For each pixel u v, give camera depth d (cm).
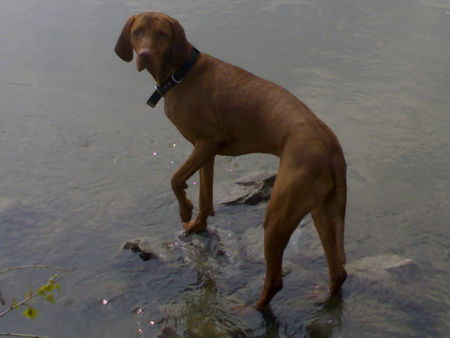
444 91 494
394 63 530
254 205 382
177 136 447
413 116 465
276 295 326
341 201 296
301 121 302
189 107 325
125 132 450
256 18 607
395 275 334
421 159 423
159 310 321
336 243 309
